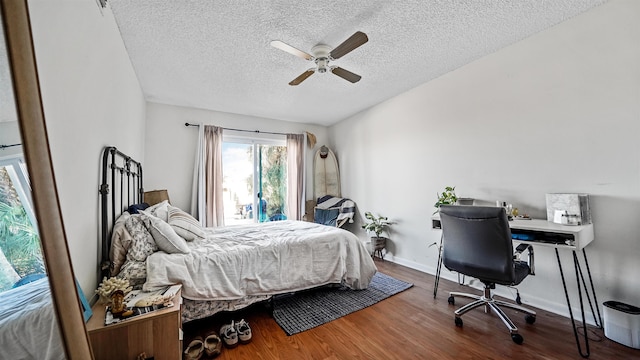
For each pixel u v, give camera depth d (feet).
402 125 11.47
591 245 6.30
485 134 8.41
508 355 5.22
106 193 5.09
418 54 8.16
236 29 6.62
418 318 6.76
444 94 9.66
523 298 7.45
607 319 5.65
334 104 12.71
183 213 8.33
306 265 7.50
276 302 7.75
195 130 12.73
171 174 12.07
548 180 7.01
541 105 7.14
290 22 6.40
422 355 5.29
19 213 2.33
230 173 13.85
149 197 10.82
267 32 6.79
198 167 12.37
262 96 11.38
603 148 6.13
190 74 9.10
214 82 9.81
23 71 2.26
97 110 4.81
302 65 8.59
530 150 7.36
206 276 5.88
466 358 5.17
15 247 2.29
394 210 11.92
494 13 6.29
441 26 6.73
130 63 7.98
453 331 6.13
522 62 7.50
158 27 6.45
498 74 8.05
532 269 6.34
